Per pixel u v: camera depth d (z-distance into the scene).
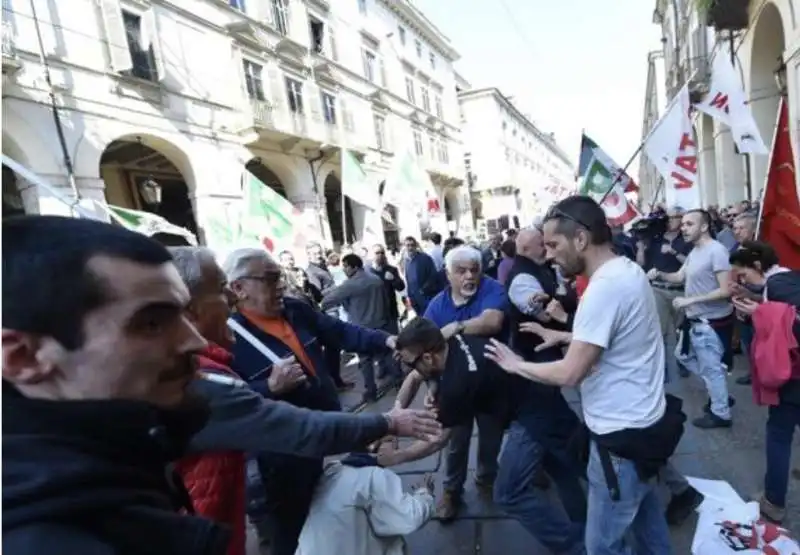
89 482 0.62
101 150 11.60
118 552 0.61
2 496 0.55
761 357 2.42
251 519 2.17
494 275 7.56
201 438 1.32
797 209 3.38
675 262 6.08
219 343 1.66
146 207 15.30
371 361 5.45
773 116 10.75
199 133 14.39
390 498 1.94
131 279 0.71
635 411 1.76
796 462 3.02
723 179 14.57
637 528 2.02
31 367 0.66
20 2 10.20
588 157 7.27
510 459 2.33
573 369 1.76
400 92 28.11
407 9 29.39
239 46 15.97
